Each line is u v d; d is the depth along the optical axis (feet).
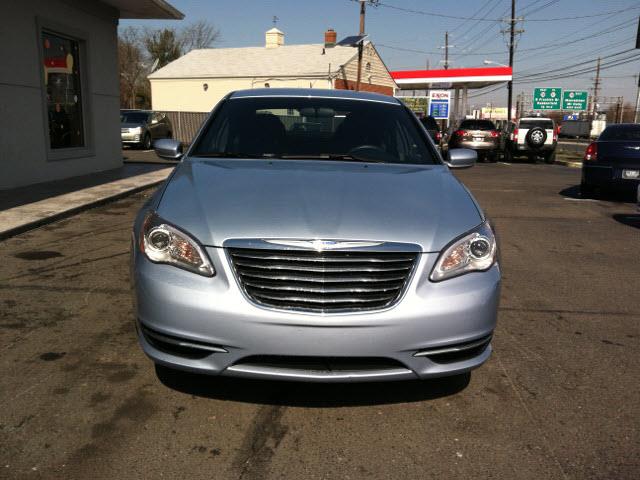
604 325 14.38
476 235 9.66
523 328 14.03
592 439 9.23
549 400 10.46
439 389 10.73
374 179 11.25
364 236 9.02
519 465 8.52
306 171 11.53
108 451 8.55
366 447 8.87
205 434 9.07
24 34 31.04
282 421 9.50
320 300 8.76
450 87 132.67
